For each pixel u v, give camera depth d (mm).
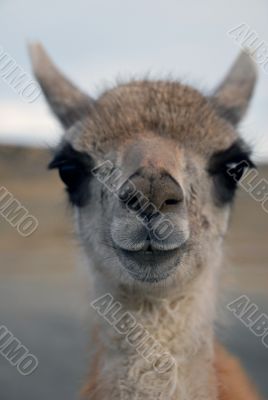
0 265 2625
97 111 800
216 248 789
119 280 760
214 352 812
